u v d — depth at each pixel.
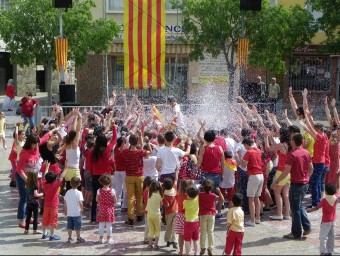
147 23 20.44
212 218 9.28
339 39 26.25
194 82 30.36
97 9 31.11
